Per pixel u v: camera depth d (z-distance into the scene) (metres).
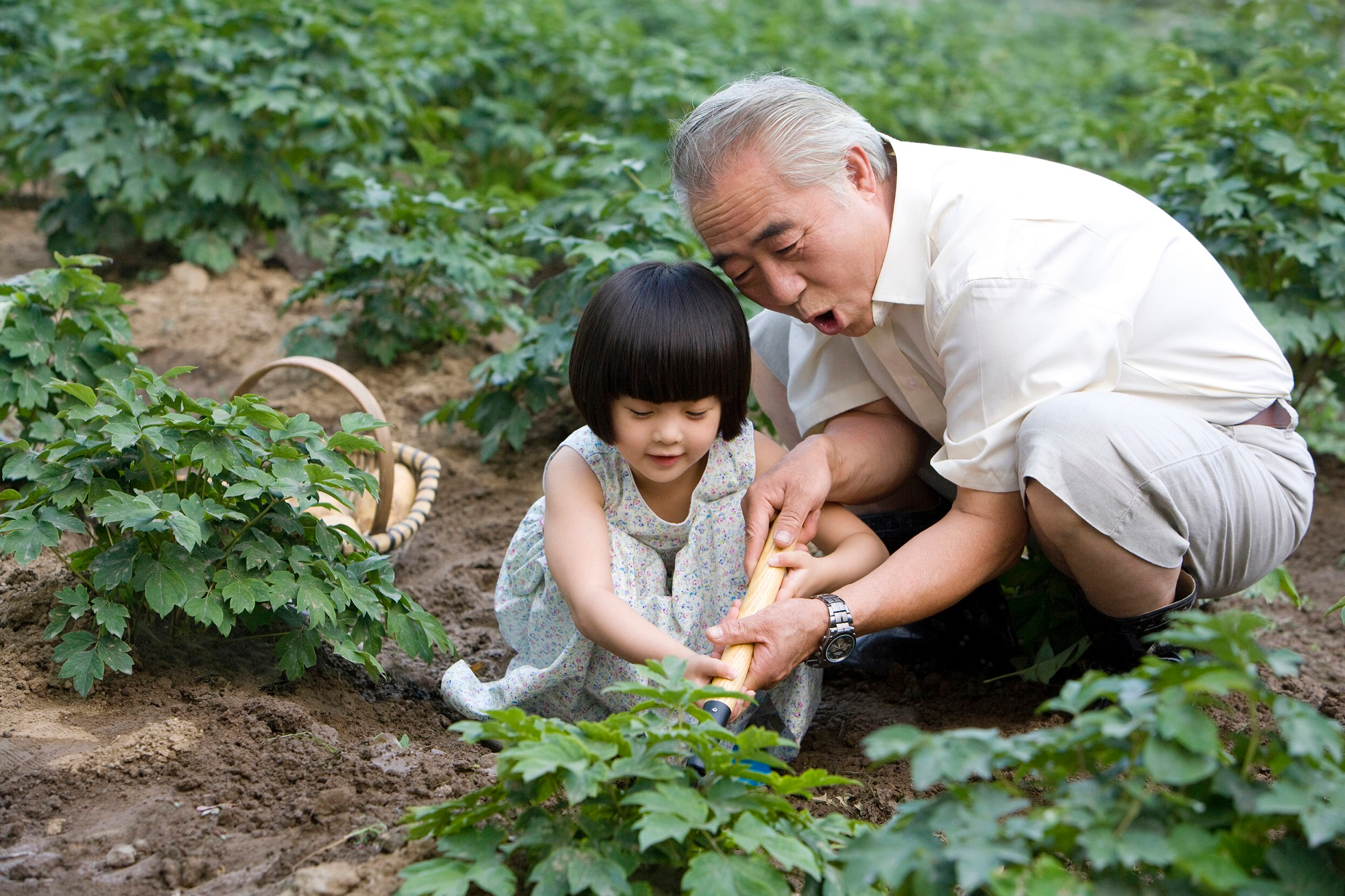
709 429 2.24
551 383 4.11
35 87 6.27
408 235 4.71
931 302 2.38
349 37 5.75
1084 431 2.19
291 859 1.92
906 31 10.79
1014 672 2.79
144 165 5.41
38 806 2.09
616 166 4.31
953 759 1.47
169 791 2.15
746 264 2.35
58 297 3.22
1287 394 2.53
